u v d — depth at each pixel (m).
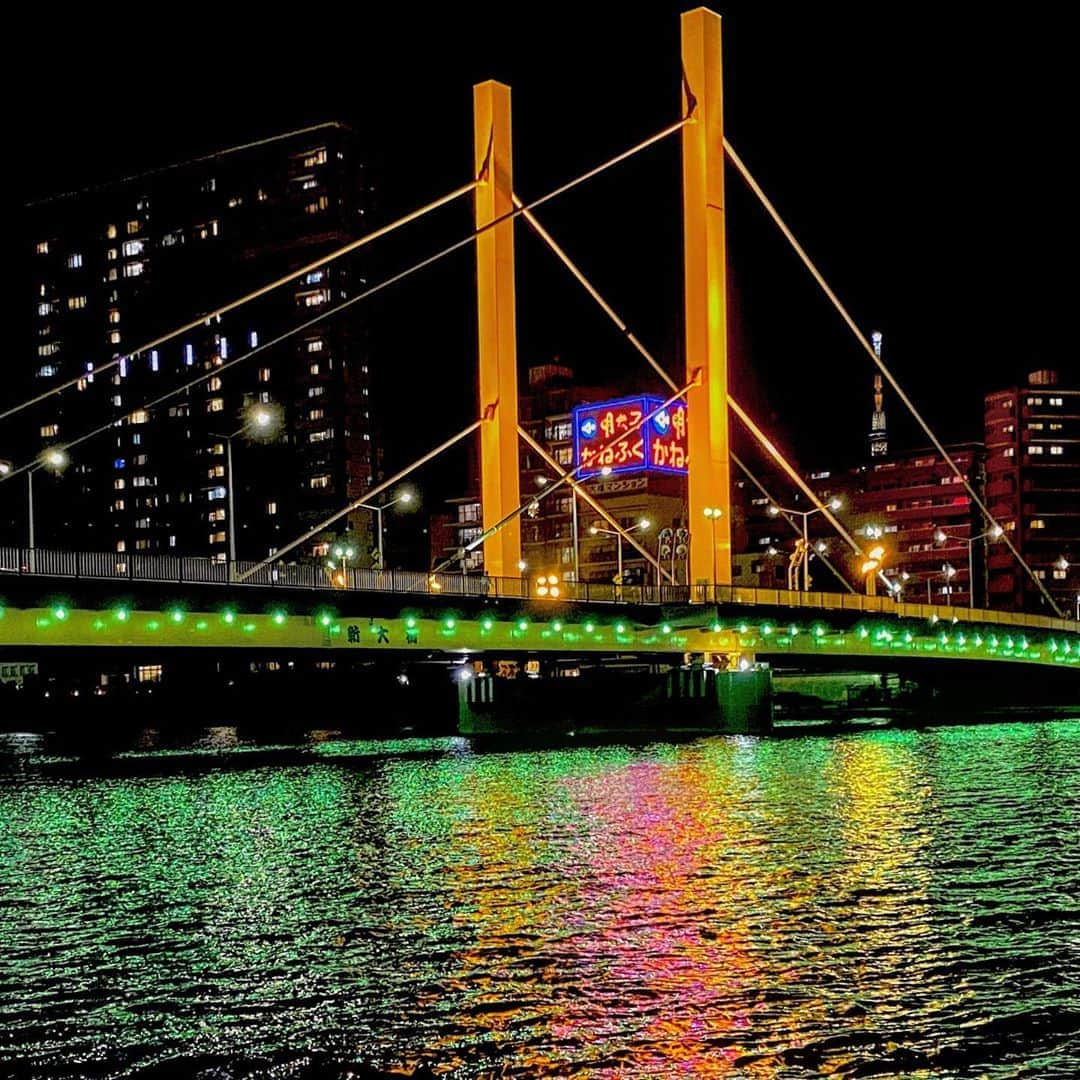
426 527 188.62
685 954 25.70
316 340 174.12
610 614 75.94
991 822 41.84
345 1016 22.39
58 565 52.09
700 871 34.16
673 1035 21.16
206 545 176.25
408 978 24.48
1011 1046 20.52
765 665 84.88
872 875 33.12
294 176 177.75
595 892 31.73
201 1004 23.23
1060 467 185.88
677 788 53.06
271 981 24.50
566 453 175.00
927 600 185.50
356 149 178.88
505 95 87.12
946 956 25.25
